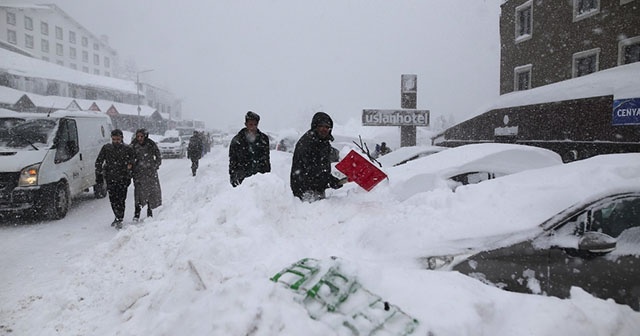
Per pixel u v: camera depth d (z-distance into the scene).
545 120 15.62
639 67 12.94
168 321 2.62
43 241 6.61
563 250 3.29
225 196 5.12
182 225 5.13
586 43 17.09
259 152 6.37
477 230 3.55
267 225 4.54
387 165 8.82
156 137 39.25
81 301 3.95
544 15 19.03
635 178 3.66
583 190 3.63
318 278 2.75
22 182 7.53
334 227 4.95
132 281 3.99
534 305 2.81
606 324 2.77
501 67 22.08
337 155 11.94
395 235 3.96
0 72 41.62
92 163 10.12
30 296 4.33
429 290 2.76
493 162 6.57
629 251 3.28
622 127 12.62
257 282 2.62
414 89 17.92
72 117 9.50
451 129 22.55
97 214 8.77
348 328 2.39
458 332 2.44
